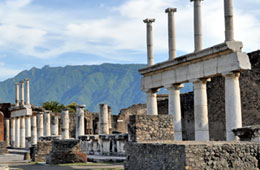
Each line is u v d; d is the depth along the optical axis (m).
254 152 14.35
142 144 16.89
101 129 43.00
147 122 19.47
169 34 30.05
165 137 19.69
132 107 56.84
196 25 27.02
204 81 26.88
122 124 56.59
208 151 13.76
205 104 26.89
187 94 38.88
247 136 17.27
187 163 13.44
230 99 24.22
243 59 23.78
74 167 24.50
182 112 39.41
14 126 68.44
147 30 33.03
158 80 31.28
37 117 59.69
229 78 24.33
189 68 27.72
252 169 14.19
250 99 30.23
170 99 29.92
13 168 24.98
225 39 24.38
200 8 27.16
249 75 30.28
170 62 29.22
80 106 47.19
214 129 34.25
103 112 42.94
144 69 32.34
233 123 24.03
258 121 29.47
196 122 27.03
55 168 24.62
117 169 20.98
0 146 48.97
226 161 13.93
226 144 14.06
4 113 72.56
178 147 13.86
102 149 31.83
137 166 17.34
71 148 28.27
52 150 28.42
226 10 24.28
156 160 15.45
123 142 28.94
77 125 47.09
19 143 67.12
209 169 13.63
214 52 24.89
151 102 32.62
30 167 26.55
